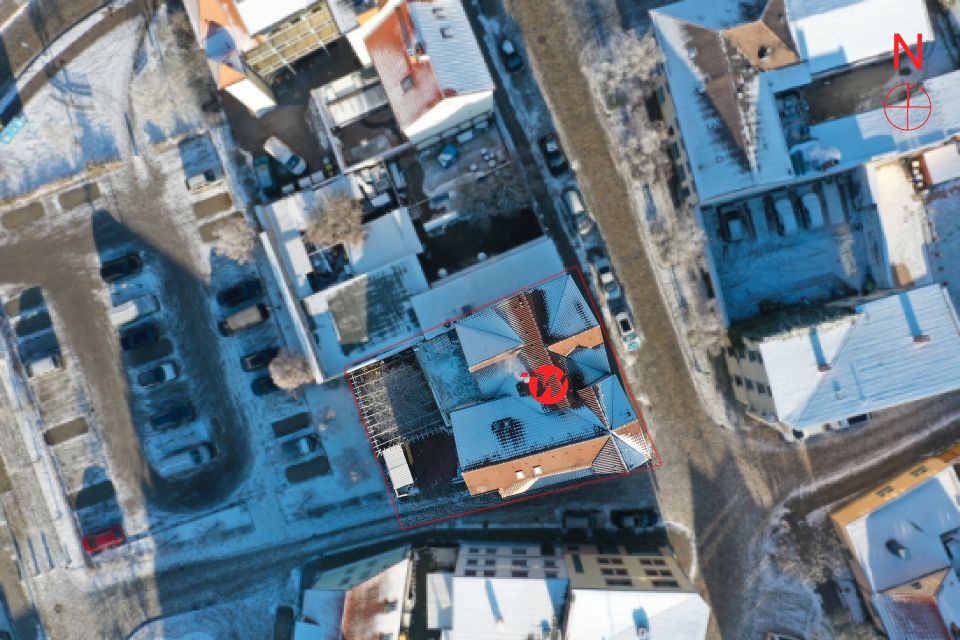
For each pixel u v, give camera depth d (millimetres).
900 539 39625
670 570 39688
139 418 44500
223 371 44250
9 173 44188
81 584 44719
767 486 43125
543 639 37469
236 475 44438
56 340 44406
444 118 38125
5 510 44781
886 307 35469
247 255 42812
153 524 44562
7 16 44125
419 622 43750
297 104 43062
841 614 41875
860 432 43125
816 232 42125
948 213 41688
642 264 42906
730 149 37438
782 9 37250
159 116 43656
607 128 42469
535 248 39219
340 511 44375
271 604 44219
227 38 37281
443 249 42750
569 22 42688
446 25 36344
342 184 41156
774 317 39438
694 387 43156
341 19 36375
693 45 37781
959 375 34312
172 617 44406
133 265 43406
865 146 38562
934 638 36969
